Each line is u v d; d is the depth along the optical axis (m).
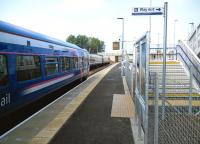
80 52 22.17
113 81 21.53
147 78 4.72
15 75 8.57
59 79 14.38
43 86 11.47
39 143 5.61
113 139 6.05
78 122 7.57
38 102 12.97
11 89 8.24
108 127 7.04
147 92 4.75
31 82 9.95
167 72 12.02
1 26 7.94
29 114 10.67
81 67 22.50
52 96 15.55
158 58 15.90
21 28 9.65
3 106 7.70
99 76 28.23
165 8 6.21
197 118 5.99
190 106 6.64
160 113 6.39
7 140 5.82
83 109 9.46
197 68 10.19
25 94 9.38
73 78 18.81
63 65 15.46
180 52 13.66
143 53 5.25
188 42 16.88
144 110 5.04
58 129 6.66
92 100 11.59
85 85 17.91
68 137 6.21
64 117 7.94
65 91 18.16
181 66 12.52
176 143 5.29
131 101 11.27
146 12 6.75
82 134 6.44
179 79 10.72
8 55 8.16
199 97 7.64
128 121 7.66
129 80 15.41
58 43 14.52
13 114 10.09
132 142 5.85
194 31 15.47
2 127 8.77
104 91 14.88
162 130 5.69
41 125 7.10
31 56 10.10
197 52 14.55
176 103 7.08
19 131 6.51
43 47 11.63
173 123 5.94
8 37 8.27
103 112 8.92
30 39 10.11
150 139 5.42
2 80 7.69
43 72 11.46
